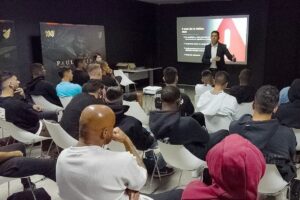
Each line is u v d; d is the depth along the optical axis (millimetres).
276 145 1912
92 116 1312
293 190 2420
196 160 2465
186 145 2438
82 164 1291
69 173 1307
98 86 3008
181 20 9070
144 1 9047
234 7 8344
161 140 2412
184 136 2332
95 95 2990
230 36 8375
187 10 9078
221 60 6277
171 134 2326
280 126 1968
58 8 6699
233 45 8391
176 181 3186
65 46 6465
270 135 1889
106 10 7953
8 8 5738
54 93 4285
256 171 1101
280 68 7672
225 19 8359
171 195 1825
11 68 5582
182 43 9211
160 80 9930
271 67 7812
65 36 6441
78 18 7203
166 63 9828
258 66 8297
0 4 5594
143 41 9406
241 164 1081
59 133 2791
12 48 5566
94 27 7148
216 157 1152
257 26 8133
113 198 1328
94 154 1308
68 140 2807
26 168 2193
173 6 9305
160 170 3250
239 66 8539
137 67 8828
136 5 8922
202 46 8859
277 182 1993
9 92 3365
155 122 2404
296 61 7438
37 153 3918
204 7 8789
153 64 9914
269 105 1916
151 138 2838
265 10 7930
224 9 8500
